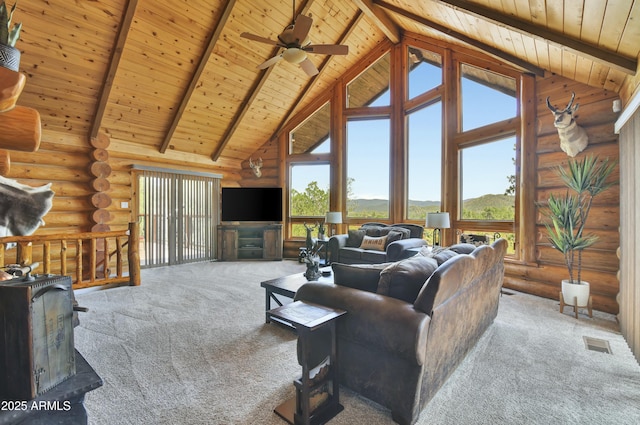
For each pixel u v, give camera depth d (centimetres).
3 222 190
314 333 195
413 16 453
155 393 189
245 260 680
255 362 227
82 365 137
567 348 249
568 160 362
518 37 330
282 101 633
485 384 199
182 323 301
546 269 388
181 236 626
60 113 446
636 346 233
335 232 668
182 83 496
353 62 639
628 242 262
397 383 164
